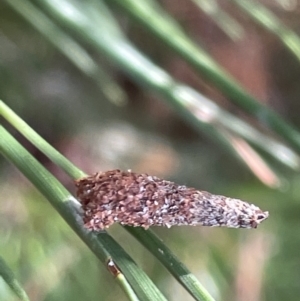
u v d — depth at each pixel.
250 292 0.07
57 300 0.07
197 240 0.08
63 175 0.07
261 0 0.08
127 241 0.07
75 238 0.07
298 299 0.07
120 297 0.07
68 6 0.05
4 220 0.07
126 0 0.05
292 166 0.05
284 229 0.08
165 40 0.05
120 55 0.05
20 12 0.07
